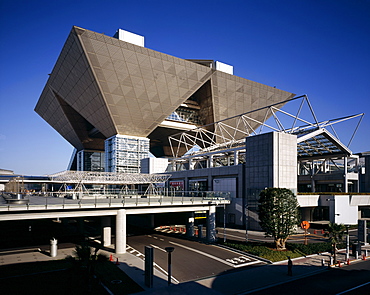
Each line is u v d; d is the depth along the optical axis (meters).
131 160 83.50
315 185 73.00
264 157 47.06
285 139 47.28
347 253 27.98
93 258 19.64
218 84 84.25
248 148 50.12
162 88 76.69
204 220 56.22
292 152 48.06
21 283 21.20
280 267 26.00
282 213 30.91
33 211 26.95
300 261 28.02
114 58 65.88
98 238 40.50
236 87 87.88
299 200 47.75
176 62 73.44
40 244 36.06
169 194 61.44
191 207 36.47
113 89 70.69
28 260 27.83
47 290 19.83
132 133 84.12
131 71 69.75
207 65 92.88
